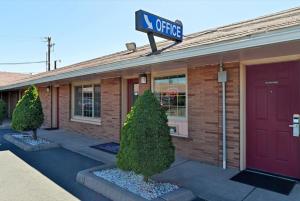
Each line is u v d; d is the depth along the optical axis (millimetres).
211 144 6316
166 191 4383
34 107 9477
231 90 5898
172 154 4602
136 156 4359
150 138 4398
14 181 5324
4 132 13328
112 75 9125
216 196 4398
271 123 5508
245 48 4129
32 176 5664
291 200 4207
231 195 4434
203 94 6492
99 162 6879
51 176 5668
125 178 5023
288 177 5254
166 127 4602
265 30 3977
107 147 8688
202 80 6516
